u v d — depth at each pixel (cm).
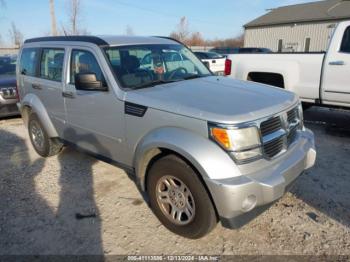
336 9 2956
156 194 309
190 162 268
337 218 323
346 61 537
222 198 250
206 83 359
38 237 307
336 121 676
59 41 430
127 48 376
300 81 605
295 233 302
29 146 567
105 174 438
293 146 305
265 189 256
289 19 3148
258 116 267
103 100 349
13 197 384
